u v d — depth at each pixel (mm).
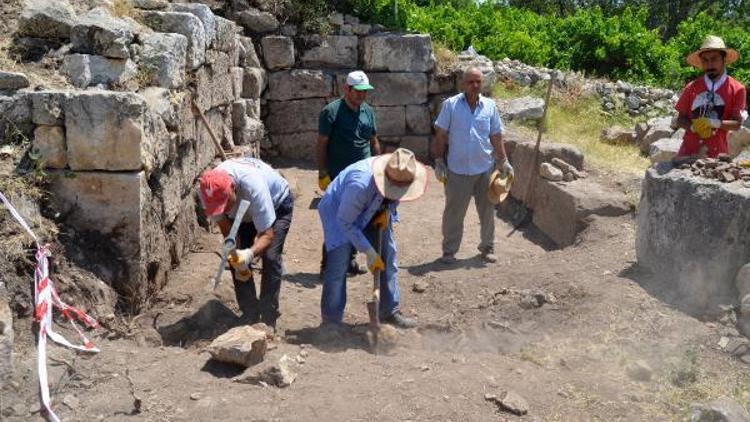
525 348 4527
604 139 11227
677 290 5094
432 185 10164
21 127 4555
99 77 5207
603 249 6234
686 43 15781
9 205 4223
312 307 5477
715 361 4215
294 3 11148
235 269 4750
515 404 3588
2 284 3783
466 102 6480
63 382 3629
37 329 3908
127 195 4598
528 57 14203
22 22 5277
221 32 8008
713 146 6211
